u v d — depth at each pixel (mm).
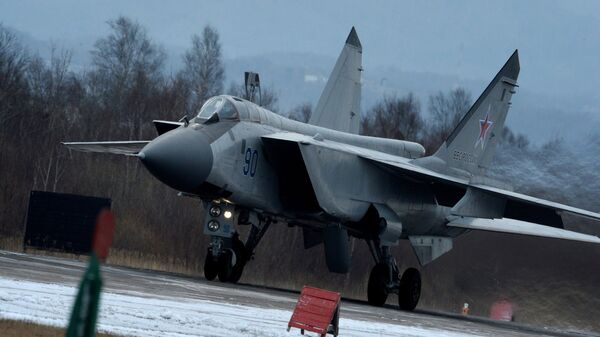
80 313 17938
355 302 84062
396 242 82000
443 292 118562
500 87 94312
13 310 39125
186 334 38844
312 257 119438
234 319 46188
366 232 82750
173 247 113875
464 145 91688
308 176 76062
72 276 57875
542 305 116562
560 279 118812
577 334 94250
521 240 121375
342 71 93688
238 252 80125
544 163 134250
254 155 72875
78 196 96125
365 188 79938
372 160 79250
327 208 75062
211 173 68000
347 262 81938
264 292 71250
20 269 58000
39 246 96500
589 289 117812
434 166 88062
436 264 120625
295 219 79500
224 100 72562
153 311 44375
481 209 81750
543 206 79562
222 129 70688
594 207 126562
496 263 120750
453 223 89438
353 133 95375
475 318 93000
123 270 74688
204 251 113500
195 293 58219
